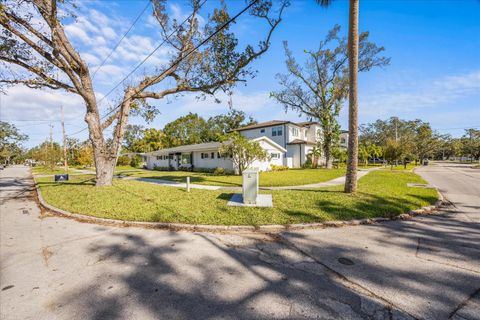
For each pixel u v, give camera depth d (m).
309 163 28.62
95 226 5.76
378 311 2.49
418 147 44.38
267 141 23.09
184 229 5.40
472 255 3.87
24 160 91.06
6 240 4.85
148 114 14.39
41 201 8.81
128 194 9.45
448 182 13.95
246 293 2.85
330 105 26.92
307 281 3.11
